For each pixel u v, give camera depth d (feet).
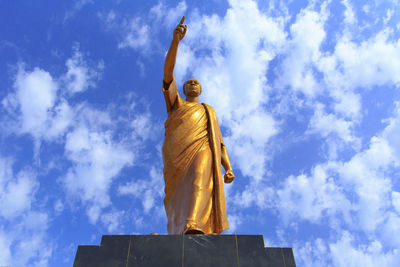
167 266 33.17
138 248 34.37
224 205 47.73
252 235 36.32
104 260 33.40
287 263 34.30
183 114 54.44
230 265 33.68
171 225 45.37
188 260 33.71
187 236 35.65
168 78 55.62
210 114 55.77
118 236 35.45
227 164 56.29
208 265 33.50
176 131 52.42
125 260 33.45
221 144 57.57
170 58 54.08
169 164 49.85
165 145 52.19
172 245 34.76
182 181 47.62
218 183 48.57
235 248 35.01
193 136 51.62
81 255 33.63
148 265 33.14
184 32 54.75
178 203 46.09
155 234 36.99
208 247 34.83
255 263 34.01
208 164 49.32
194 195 45.32
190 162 49.19
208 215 45.62
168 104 57.36
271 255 34.73
